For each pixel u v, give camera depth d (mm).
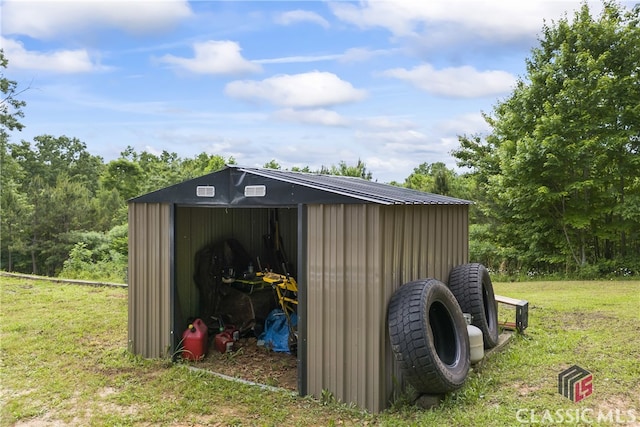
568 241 13359
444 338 4559
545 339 5891
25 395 4492
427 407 3951
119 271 15570
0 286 10789
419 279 4504
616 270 12742
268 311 6625
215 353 5777
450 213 5699
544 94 13664
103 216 26516
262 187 4676
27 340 6305
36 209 24062
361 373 4078
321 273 4309
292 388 4633
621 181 13016
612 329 6230
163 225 5516
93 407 4223
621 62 12766
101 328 6898
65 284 11234
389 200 4117
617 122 12562
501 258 14703
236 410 4125
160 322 5539
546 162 12523
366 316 4059
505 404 3906
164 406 4191
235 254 6777
